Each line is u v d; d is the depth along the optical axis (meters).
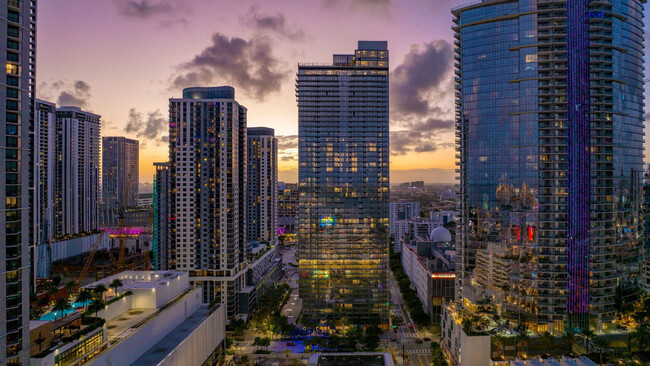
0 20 88.69
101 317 125.81
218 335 166.00
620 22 174.12
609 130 170.00
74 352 103.12
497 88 175.38
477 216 178.00
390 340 192.50
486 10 177.62
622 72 174.00
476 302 168.12
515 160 171.38
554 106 168.62
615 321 163.38
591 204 165.62
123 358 113.00
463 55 184.12
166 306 146.38
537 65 168.75
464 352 147.38
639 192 180.12
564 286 163.12
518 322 162.88
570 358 127.69
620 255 170.50
